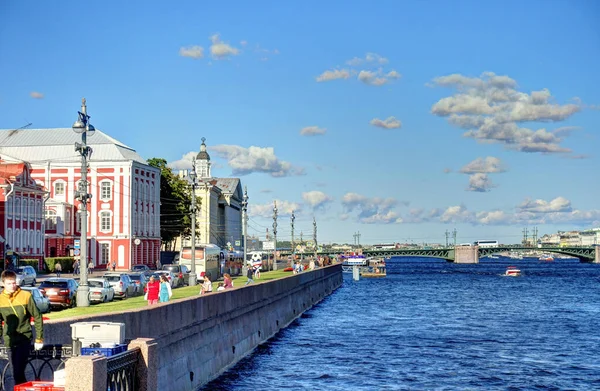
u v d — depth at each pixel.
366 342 58.12
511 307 95.62
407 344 57.22
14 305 17.61
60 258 101.94
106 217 115.88
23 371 17.64
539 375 44.00
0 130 123.38
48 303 44.47
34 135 122.44
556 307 95.62
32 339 19.86
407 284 162.62
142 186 120.94
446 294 124.62
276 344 56.25
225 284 59.78
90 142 119.00
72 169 116.44
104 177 115.75
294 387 39.38
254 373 43.12
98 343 18.14
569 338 61.59
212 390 36.53
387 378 42.69
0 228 92.62
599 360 49.69
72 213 115.12
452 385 40.88
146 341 18.86
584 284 162.88
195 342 35.69
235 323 46.03
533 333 65.19
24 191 97.62
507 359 50.03
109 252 115.62
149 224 124.06
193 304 35.03
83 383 15.85
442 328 69.06
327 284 122.69
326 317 80.06
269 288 60.19
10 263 68.88
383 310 90.06
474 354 52.22
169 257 137.62
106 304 49.31
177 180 138.00
